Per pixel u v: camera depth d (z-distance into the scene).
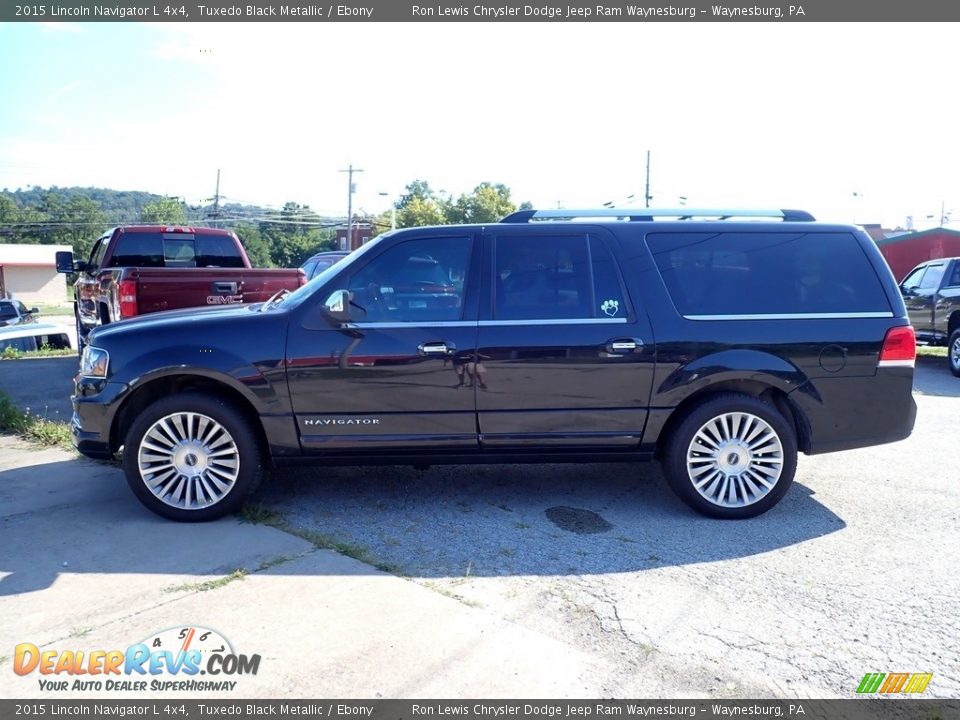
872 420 4.94
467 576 4.01
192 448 4.72
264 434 4.89
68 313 43.06
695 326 4.81
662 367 4.79
